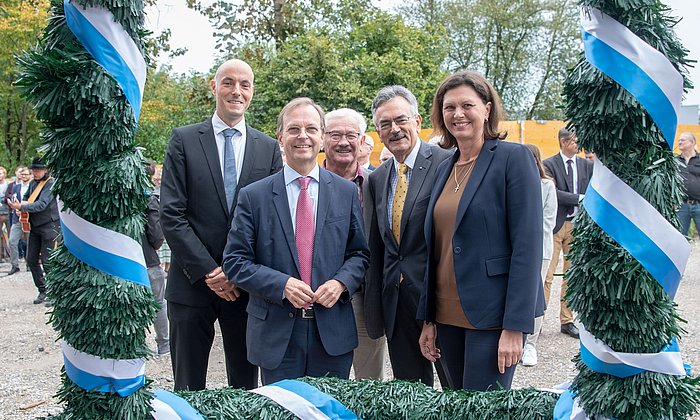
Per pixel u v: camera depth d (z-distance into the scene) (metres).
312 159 2.75
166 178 3.10
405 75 12.77
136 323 2.02
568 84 1.99
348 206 2.82
